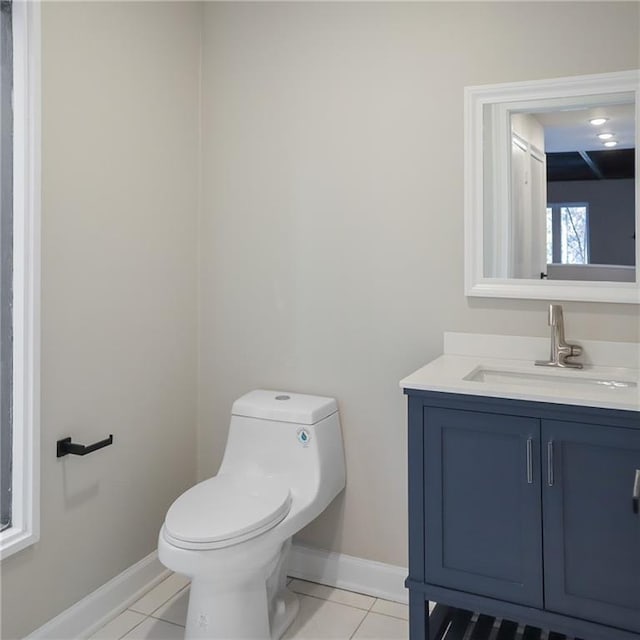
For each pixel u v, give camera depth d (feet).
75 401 6.59
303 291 8.00
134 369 7.46
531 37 6.76
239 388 8.45
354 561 7.80
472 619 6.59
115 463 7.20
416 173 7.34
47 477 6.26
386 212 7.51
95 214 6.78
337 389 7.86
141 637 6.72
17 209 5.93
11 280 5.97
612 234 6.52
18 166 5.92
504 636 6.28
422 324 7.39
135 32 7.32
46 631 6.27
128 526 7.43
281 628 6.76
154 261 7.73
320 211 7.86
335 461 7.54
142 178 7.48
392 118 7.43
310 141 7.88
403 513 7.57
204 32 8.53
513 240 6.93
